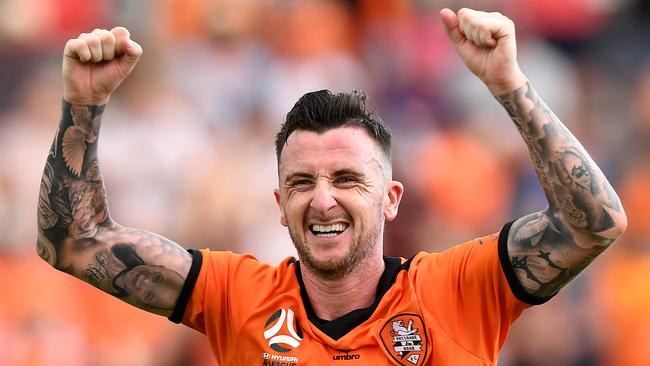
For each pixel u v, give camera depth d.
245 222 36.16
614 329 36.59
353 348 16.78
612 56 46.88
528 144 16.38
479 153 40.88
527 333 34.44
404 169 39.56
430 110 43.22
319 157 16.77
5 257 32.97
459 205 39.66
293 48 43.59
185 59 40.69
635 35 47.38
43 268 32.75
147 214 35.78
